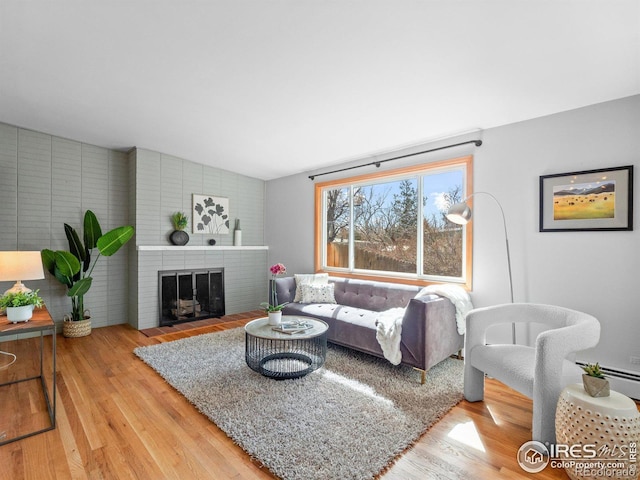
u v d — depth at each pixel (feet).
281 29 6.48
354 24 6.18
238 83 8.71
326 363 10.23
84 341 12.61
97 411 7.38
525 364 6.84
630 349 8.10
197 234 16.51
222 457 5.85
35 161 13.10
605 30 5.86
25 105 10.57
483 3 5.42
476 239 10.87
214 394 8.05
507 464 5.70
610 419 5.05
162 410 7.44
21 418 7.06
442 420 7.11
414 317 8.98
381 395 8.09
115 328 14.49
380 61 7.32
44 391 8.33
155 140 13.51
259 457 5.74
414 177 12.93
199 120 11.26
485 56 6.88
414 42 6.59
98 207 14.64
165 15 6.31
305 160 15.02
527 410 7.55
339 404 7.62
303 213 17.08
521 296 9.85
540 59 6.86
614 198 8.30
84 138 13.66
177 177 15.74
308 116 10.44
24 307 7.29
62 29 6.85
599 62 6.86
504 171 10.25
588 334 6.45
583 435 5.20
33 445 6.14
